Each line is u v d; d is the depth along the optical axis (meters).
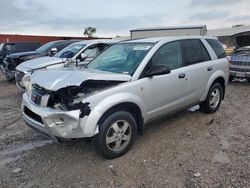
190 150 4.47
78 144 4.72
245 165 3.96
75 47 9.45
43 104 3.92
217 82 6.33
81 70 4.55
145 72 4.48
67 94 3.79
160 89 4.68
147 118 4.61
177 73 5.03
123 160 4.16
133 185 3.52
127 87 4.18
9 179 3.69
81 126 3.70
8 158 4.29
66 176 3.75
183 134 5.15
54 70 4.57
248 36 12.53
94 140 3.98
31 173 3.84
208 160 4.13
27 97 4.44
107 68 4.82
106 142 4.01
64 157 4.29
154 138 4.96
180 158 4.20
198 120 5.92
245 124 5.73
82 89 3.87
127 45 5.23
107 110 3.90
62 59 8.58
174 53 5.16
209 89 6.02
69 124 3.67
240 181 3.55
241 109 6.93
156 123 5.73
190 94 5.43
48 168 3.96
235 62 10.79
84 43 9.48
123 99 4.05
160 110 4.80
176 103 5.12
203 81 5.73
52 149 4.57
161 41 4.98
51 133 3.81
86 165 4.03
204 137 5.01
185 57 5.37
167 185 3.51
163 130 5.34
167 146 4.62
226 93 9.15
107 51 5.45
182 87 5.16
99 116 3.80
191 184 3.52
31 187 3.51
